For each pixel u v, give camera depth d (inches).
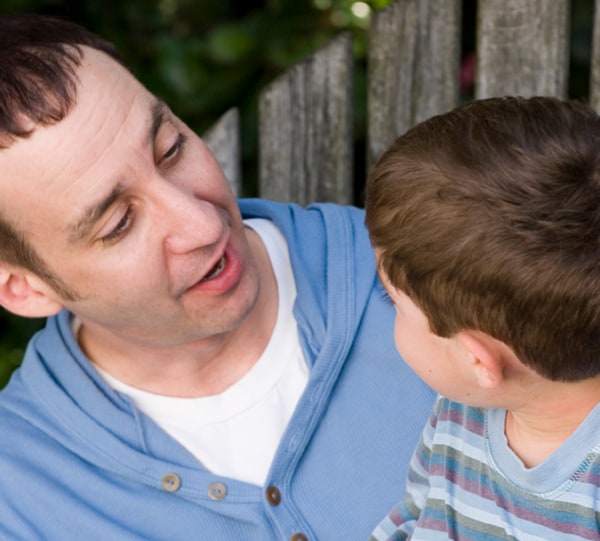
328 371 79.1
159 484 77.0
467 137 56.1
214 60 121.4
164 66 120.6
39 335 84.7
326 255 85.4
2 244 73.3
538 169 54.0
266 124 99.7
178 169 74.0
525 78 94.8
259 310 80.7
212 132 100.5
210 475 76.9
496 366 57.1
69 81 68.2
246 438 79.0
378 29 97.0
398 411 80.0
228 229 74.3
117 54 74.8
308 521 77.5
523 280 54.0
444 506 63.0
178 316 74.5
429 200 56.1
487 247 54.5
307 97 98.9
